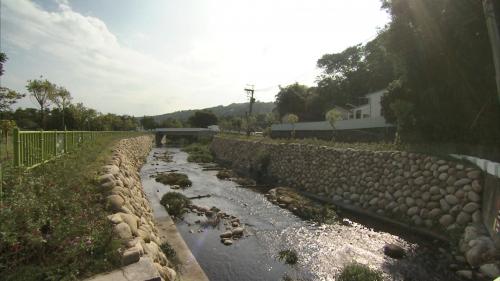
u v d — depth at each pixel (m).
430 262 9.12
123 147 26.50
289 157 24.08
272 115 53.44
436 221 11.06
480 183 9.92
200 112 93.88
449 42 12.16
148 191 19.28
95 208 6.63
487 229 8.93
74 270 4.51
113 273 4.68
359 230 12.22
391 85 20.89
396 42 14.39
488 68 11.09
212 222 13.17
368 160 15.91
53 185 6.84
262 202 17.14
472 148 12.20
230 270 9.01
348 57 50.97
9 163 7.14
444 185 11.29
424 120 15.24
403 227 12.07
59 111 28.66
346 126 26.12
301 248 10.54
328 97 50.75
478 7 10.78
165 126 90.12
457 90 12.63
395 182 13.70
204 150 50.62
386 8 15.05
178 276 7.52
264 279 8.52
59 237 4.97
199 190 20.44
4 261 4.37
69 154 12.10
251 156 31.92
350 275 7.97
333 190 17.48
